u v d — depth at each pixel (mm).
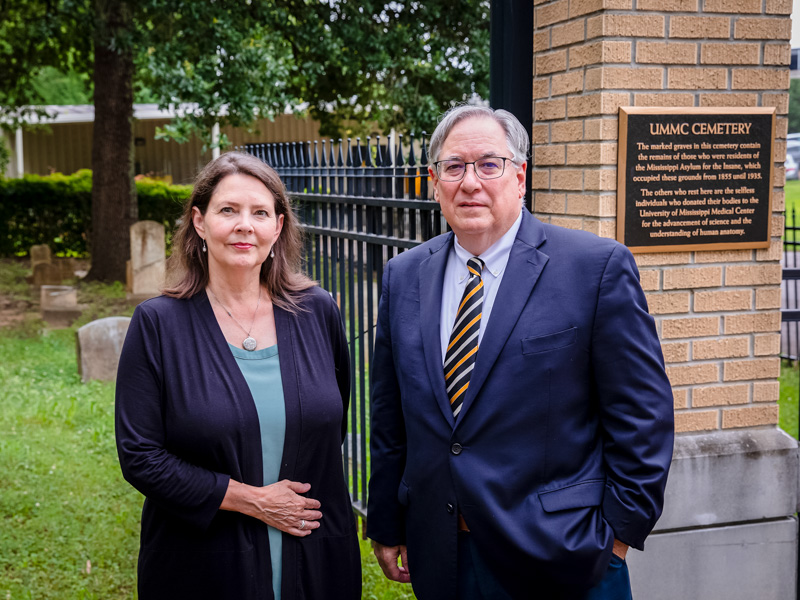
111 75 13195
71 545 4348
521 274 2207
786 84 3287
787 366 8047
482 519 2158
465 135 2207
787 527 3395
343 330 2602
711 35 3162
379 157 3967
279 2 11461
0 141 17797
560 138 3318
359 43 11438
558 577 2111
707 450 3287
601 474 2184
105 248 13367
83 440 6082
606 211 3109
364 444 4230
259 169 2332
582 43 3166
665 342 3260
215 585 2227
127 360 2250
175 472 2191
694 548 3309
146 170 21156
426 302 2357
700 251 3250
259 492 2232
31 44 14445
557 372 2129
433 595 2303
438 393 2250
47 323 10211
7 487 5098
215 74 10977
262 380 2305
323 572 2369
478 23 11875
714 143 3195
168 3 10602
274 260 2451
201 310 2326
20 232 16438
